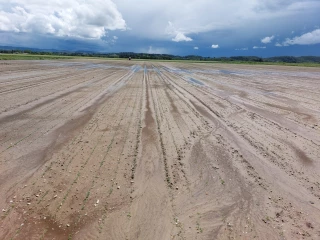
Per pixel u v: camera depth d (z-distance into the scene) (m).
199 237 4.77
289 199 6.01
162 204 5.67
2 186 6.03
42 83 20.64
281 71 48.00
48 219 5.05
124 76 29.77
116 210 5.41
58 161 7.31
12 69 29.88
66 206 5.43
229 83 26.39
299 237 4.82
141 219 5.18
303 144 9.39
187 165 7.46
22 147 8.09
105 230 4.85
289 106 15.74
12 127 9.79
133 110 13.14
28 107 12.73
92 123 10.73
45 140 8.71
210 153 8.31
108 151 8.09
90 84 21.52
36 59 55.75
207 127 10.91
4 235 4.60
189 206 5.66
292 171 7.34
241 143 9.26
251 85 25.23
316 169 7.52
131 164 7.33
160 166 7.31
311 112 14.34
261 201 5.90
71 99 15.09
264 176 7.01
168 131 10.15
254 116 13.07
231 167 7.45
